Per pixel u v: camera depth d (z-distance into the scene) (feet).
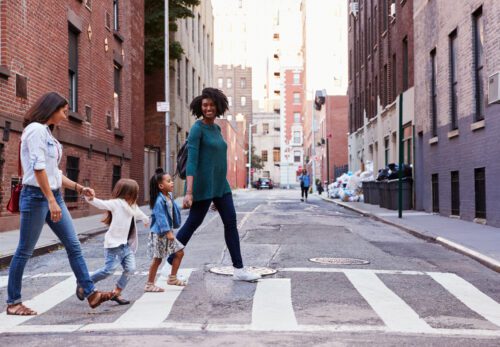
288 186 317.01
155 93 113.70
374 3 110.22
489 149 48.42
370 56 115.14
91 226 50.06
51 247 36.17
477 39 52.16
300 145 316.81
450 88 59.62
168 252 22.53
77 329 16.72
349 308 19.60
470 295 22.26
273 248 35.40
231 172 258.78
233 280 24.71
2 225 43.52
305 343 15.06
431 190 67.00
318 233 44.70
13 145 45.37
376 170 109.40
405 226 48.67
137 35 87.25
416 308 19.81
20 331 16.57
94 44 66.13
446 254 33.94
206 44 168.25
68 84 57.88
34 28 49.32
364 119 121.19
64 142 55.93
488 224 48.93
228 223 24.61
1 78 43.32
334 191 121.60
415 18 74.08
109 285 24.03
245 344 14.93
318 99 211.82
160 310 19.22
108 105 71.41
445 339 15.69
